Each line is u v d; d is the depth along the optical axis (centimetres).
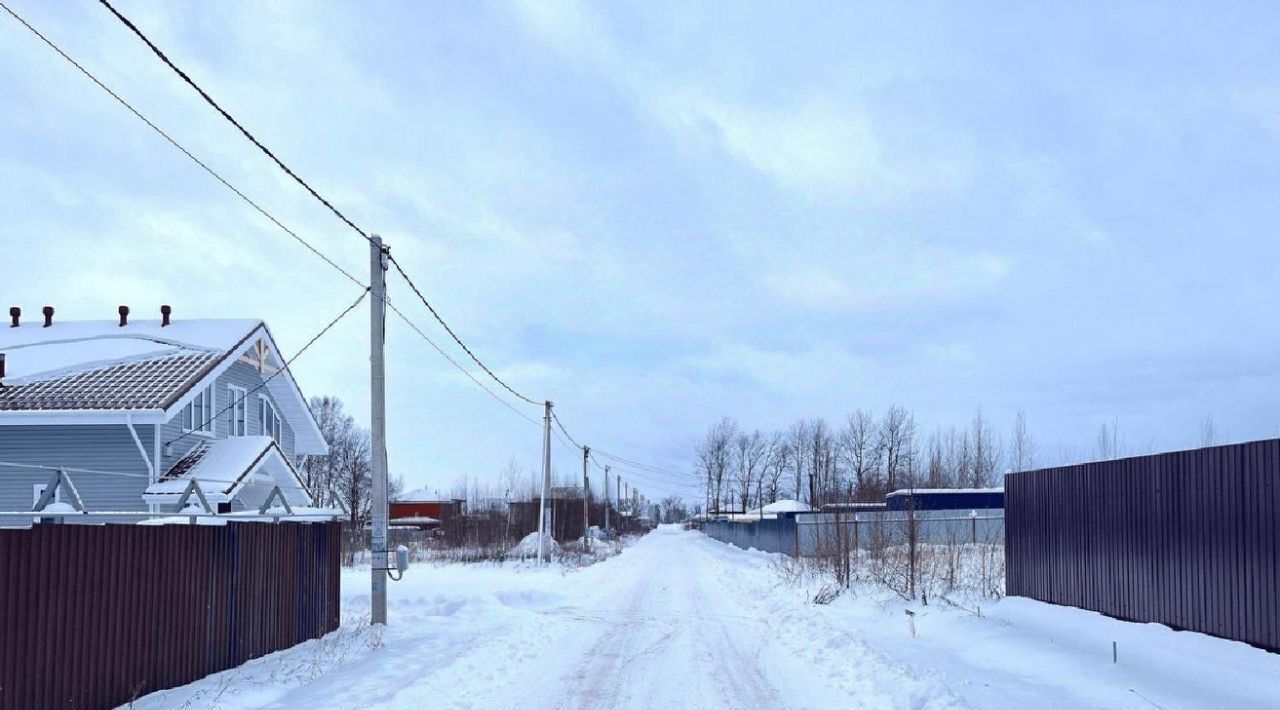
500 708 1033
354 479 8775
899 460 8650
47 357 2416
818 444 10438
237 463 2291
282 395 2945
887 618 1797
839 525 2522
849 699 1054
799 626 1716
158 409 2122
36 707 853
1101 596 1468
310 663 1284
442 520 6900
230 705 1010
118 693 980
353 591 2323
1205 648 1122
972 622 1549
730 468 12225
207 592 1177
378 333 1725
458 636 1627
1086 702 985
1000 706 964
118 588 985
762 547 5000
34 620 855
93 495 2191
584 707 1043
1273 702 901
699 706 1045
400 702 1034
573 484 10550
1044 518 1694
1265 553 1064
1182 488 1244
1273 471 1053
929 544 2872
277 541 1396
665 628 1794
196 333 2595
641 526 15750
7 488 2195
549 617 1998
